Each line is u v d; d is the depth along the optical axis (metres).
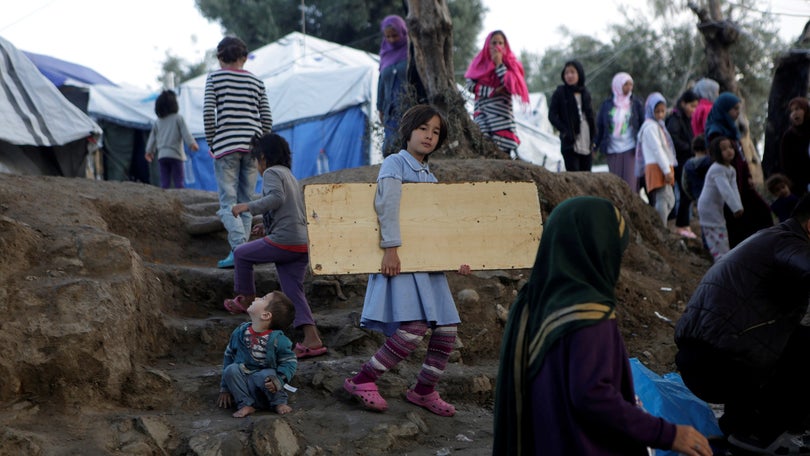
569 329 2.26
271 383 4.16
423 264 4.26
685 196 9.77
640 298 6.83
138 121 16.50
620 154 10.16
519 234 4.46
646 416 2.22
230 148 6.45
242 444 3.81
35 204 5.68
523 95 8.98
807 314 5.52
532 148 19.16
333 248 4.16
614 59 27.73
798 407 3.86
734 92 12.42
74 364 4.12
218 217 7.30
